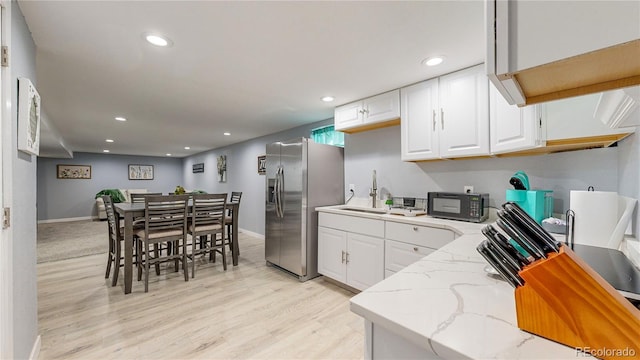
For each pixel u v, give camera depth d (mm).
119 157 8844
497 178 2303
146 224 2799
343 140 3727
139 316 2281
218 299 2621
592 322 509
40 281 3078
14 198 1328
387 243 2496
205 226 3361
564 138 1515
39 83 2561
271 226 3602
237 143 6332
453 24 1641
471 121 2156
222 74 2379
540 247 583
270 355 1794
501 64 459
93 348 1848
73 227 6730
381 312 667
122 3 1440
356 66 2215
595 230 1216
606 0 397
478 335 567
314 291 2838
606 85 530
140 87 2686
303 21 1611
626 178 1469
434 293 777
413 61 2115
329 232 3061
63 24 1623
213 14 1542
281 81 2527
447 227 2062
